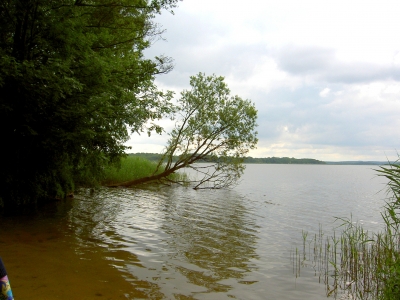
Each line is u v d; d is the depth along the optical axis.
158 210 13.98
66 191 15.25
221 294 5.51
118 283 5.68
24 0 10.12
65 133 10.88
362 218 14.44
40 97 10.12
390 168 6.16
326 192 27.31
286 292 5.78
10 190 12.10
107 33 13.84
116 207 13.99
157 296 5.25
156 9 13.32
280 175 61.25
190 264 6.98
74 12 11.25
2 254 6.84
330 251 8.52
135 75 14.66
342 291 5.92
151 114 17.00
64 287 5.35
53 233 8.88
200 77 22.44
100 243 8.17
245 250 8.38
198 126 22.12
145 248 7.98
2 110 10.21
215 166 23.36
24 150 12.02
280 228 11.53
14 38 11.04
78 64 11.47
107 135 12.04
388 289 5.07
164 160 25.28
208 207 15.85
